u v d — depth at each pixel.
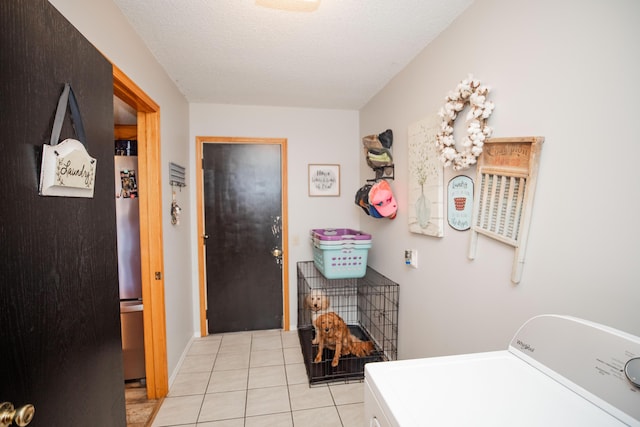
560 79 0.95
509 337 1.17
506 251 1.17
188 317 2.63
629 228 0.77
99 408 0.97
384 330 2.43
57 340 0.76
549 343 0.79
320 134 2.99
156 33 1.60
